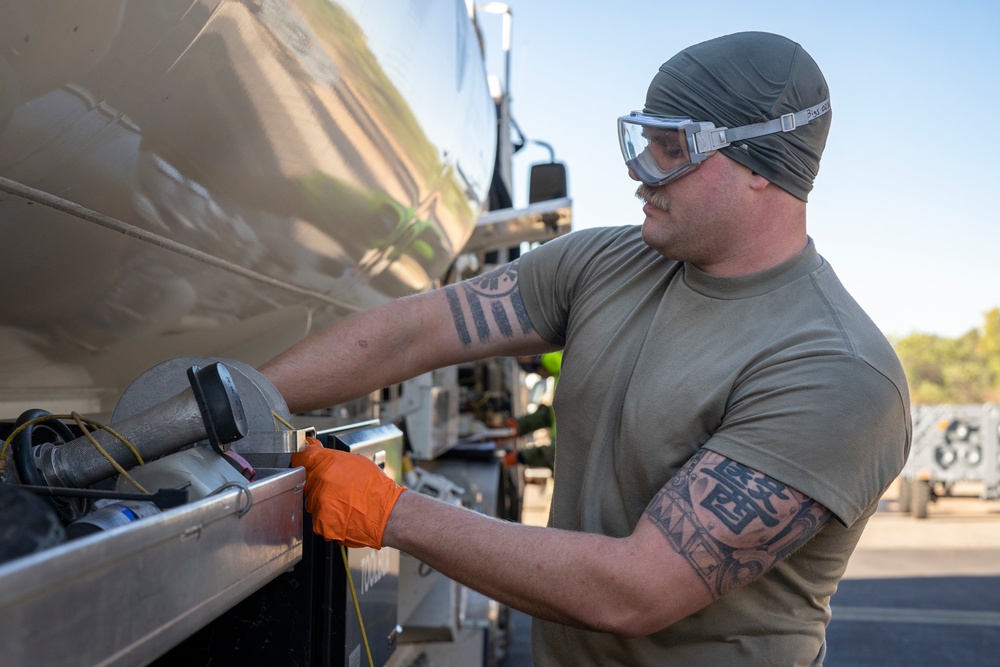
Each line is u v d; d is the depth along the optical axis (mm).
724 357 1396
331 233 1961
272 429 1228
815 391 1294
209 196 1478
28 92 1023
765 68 1370
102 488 1066
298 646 1292
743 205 1395
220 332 1997
